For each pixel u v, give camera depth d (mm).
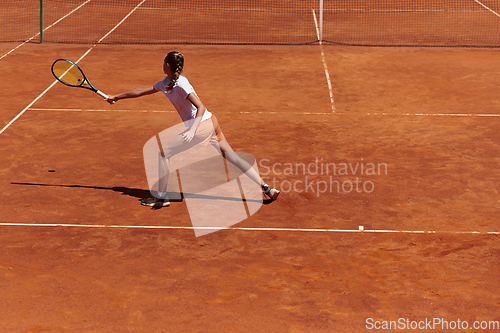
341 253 6387
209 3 27781
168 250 6445
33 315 5152
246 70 16109
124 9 26234
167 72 7168
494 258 6234
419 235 6801
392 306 5344
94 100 13211
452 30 21984
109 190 8164
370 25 23109
